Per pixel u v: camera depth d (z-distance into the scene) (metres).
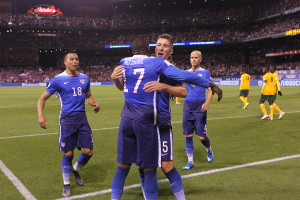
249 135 7.27
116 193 2.78
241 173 4.38
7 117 11.05
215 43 53.12
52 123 9.60
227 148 5.98
